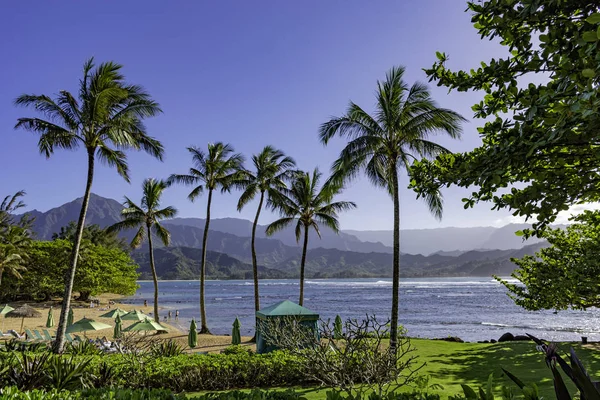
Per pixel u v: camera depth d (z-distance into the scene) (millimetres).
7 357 9734
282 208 26859
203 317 29703
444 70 5039
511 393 2729
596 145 3729
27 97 16328
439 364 15320
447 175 4730
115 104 18109
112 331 31109
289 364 12117
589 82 2861
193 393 11133
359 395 4020
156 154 19422
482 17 4297
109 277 61625
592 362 14570
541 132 3670
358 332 5984
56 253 57219
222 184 29078
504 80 4352
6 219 52250
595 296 15664
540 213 3975
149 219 34250
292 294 116938
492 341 23438
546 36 3789
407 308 67750
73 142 17484
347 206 27188
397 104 16953
